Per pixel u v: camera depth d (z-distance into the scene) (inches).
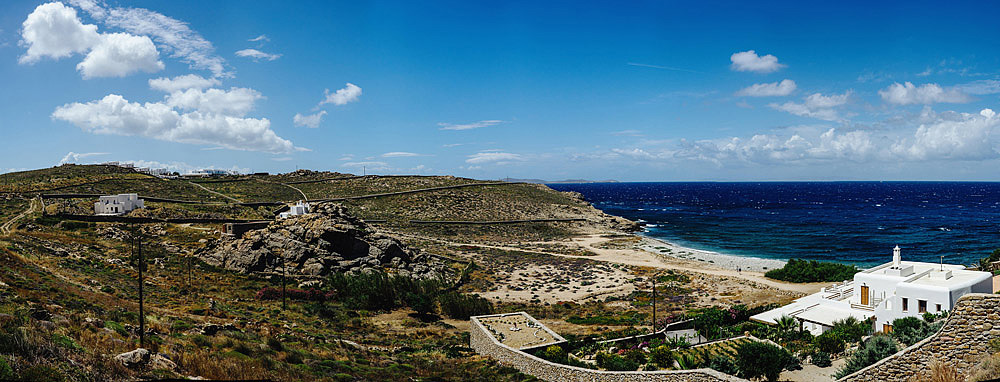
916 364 742.5
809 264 3248.0
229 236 3191.4
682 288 3026.6
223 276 2667.3
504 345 1446.9
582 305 2652.6
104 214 3850.9
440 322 2210.9
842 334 1326.3
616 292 2987.2
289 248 2989.7
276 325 1696.6
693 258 4266.7
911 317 1305.4
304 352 1321.4
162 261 2765.7
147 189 5772.6
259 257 2866.6
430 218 6048.2
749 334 1605.6
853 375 795.4
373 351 1553.9
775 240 5231.3
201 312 1674.5
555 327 2137.1
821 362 1109.1
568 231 6072.8
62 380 629.9
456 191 7475.4
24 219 3380.9
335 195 6963.6
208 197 5959.6
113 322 1133.7
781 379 1031.6
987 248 4343.0
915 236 5177.2
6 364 605.0
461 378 1259.2
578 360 1370.6
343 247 3137.3
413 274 3112.7
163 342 1047.0
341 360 1328.7
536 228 6092.5
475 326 1679.4
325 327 1925.4
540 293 2972.4
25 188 4879.4
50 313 1076.5
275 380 947.3
